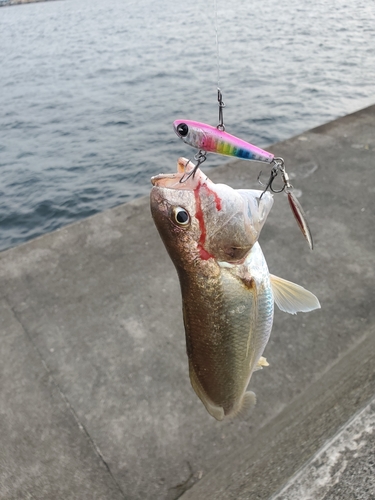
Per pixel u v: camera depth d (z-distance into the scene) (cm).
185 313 26
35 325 58
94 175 183
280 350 51
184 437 44
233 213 25
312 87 255
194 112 240
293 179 82
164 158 191
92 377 51
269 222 72
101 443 45
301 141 93
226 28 538
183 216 24
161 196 24
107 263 67
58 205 162
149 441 44
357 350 48
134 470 42
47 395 49
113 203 160
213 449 43
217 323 26
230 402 28
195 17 682
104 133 231
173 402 48
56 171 191
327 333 53
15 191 176
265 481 28
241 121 215
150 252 68
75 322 58
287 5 684
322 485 24
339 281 60
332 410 33
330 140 93
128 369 51
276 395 47
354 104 222
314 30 442
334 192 77
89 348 54
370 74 268
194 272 25
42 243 72
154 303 60
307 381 48
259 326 27
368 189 77
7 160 209
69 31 706
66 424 47
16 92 345
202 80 308
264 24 525
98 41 574
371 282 59
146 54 439
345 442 26
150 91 299
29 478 42
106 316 58
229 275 25
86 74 382
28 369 52
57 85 352
